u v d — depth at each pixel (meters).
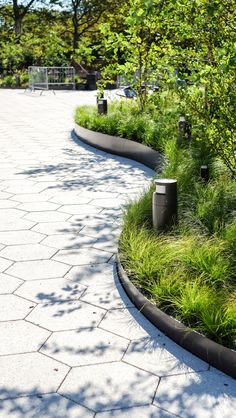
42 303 4.19
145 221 5.39
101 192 7.44
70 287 4.46
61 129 13.53
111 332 3.79
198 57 6.71
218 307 3.61
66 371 3.33
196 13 5.96
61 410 2.98
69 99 22.61
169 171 6.90
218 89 5.71
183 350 3.58
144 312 3.99
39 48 35.56
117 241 5.34
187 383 3.23
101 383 3.22
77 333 3.76
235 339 3.41
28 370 3.34
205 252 4.38
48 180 8.13
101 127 10.77
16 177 8.30
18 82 32.16
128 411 2.97
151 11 5.25
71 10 39.41
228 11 5.56
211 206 5.46
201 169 6.39
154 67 10.41
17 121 15.16
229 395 3.12
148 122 10.02
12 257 5.08
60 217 6.30
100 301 4.23
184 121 7.98
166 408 3.00
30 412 2.96
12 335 3.73
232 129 5.77
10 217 6.30
